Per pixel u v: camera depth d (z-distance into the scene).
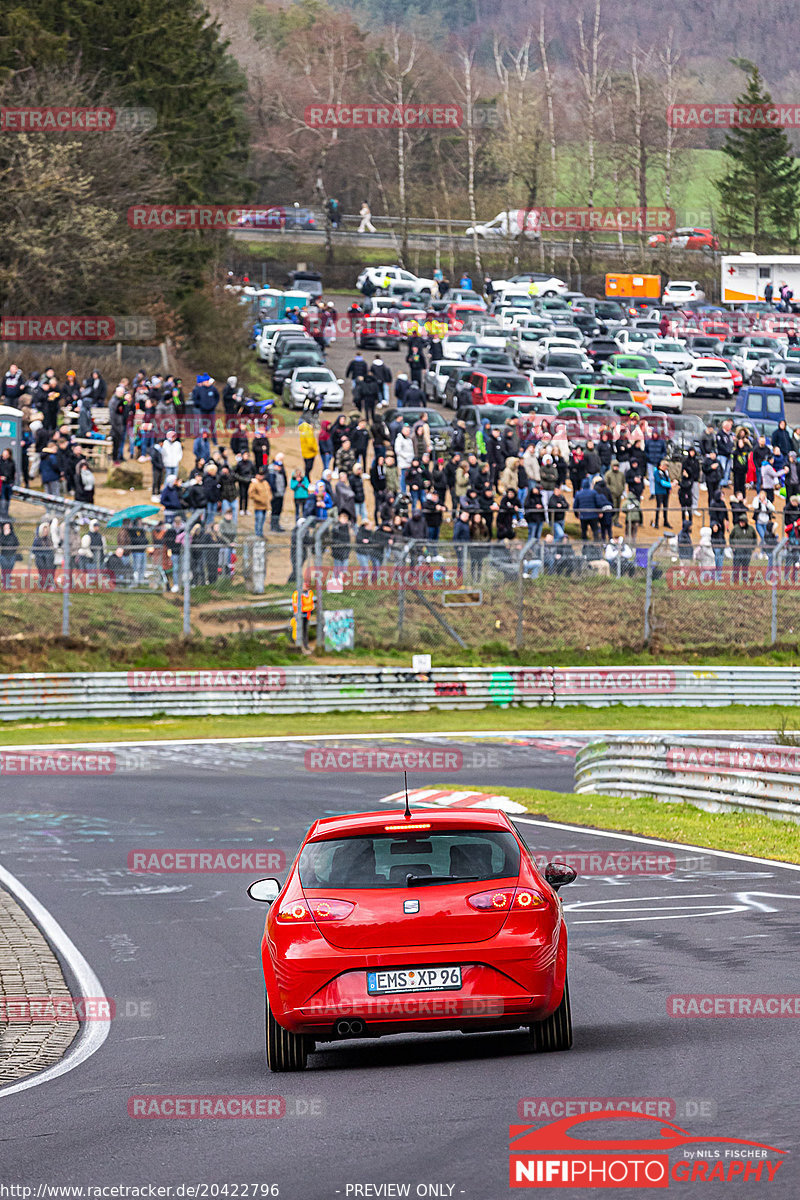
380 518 119.81
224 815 67.19
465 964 26.19
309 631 112.38
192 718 104.38
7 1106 26.94
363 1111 23.95
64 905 49.50
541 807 67.94
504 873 27.09
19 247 182.62
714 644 117.81
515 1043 29.56
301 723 102.88
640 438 133.12
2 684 101.19
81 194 187.75
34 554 107.62
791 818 60.56
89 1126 24.81
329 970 26.23
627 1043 27.91
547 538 120.50
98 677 103.06
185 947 42.81
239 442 131.38
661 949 38.22
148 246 199.75
